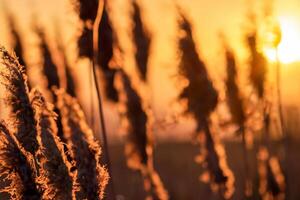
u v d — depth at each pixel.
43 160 5.32
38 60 8.37
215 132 9.41
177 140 11.87
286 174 9.33
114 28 7.96
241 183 10.41
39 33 8.51
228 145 13.26
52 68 8.26
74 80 8.30
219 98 9.24
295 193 9.65
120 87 8.62
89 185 5.50
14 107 5.27
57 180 5.32
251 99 9.52
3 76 5.27
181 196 10.02
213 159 9.45
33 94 5.34
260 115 9.50
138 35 9.26
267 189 9.36
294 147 9.87
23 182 5.25
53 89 8.20
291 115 9.88
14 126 5.29
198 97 9.09
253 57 9.41
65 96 5.82
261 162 9.45
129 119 8.76
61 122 5.61
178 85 9.14
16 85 5.28
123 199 8.86
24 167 5.25
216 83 9.23
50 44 8.43
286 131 9.40
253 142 9.59
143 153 8.80
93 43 6.86
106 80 8.38
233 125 9.51
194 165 11.56
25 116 5.27
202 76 9.09
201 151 9.52
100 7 6.90
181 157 11.63
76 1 6.89
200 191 10.09
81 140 5.53
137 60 9.34
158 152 11.94
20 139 5.27
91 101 7.41
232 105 9.42
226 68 9.41
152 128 8.87
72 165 5.48
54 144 5.33
